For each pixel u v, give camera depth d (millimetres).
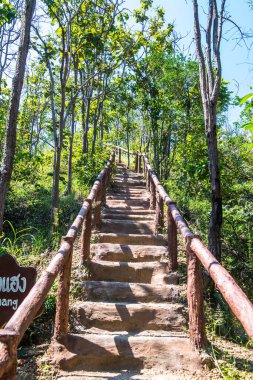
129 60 11484
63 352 3574
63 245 3715
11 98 5145
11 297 3443
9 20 6770
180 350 3639
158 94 11125
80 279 4953
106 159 11891
